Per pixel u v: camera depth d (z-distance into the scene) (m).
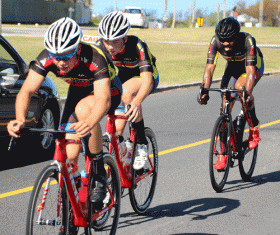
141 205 7.70
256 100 21.30
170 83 25.78
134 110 6.77
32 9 82.75
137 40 7.21
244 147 9.46
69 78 5.68
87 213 5.85
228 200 8.37
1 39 10.62
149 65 7.21
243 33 9.21
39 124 11.19
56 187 5.30
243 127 9.45
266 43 56.75
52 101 11.66
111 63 6.27
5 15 78.00
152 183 8.12
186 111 18.36
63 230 5.41
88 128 5.25
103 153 6.21
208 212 7.73
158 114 17.53
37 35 49.19
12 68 10.66
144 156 7.56
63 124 5.76
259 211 7.80
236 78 9.84
